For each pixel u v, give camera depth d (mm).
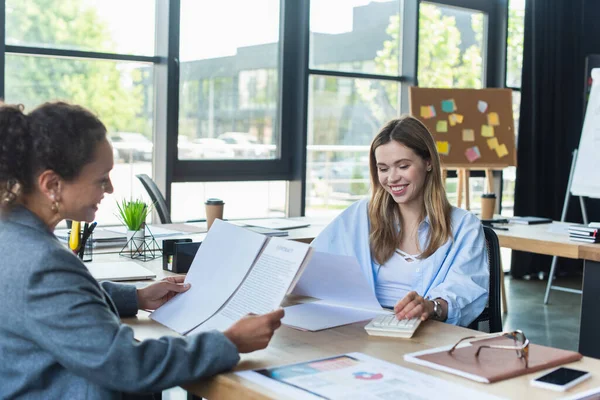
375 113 5238
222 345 1272
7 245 1180
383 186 2162
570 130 6102
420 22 5449
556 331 4574
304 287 1918
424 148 2121
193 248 2176
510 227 3619
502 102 5055
